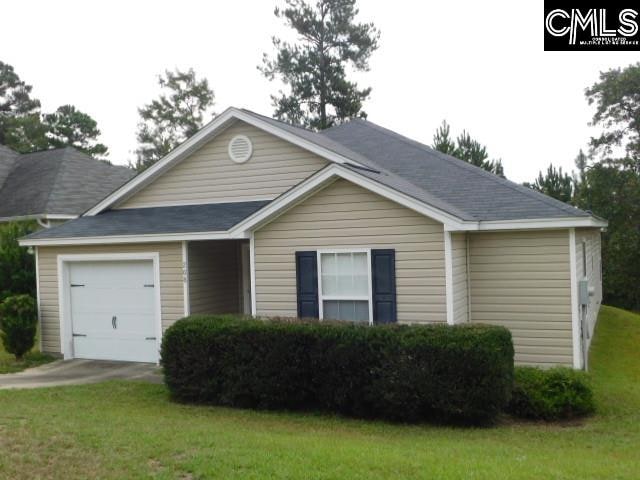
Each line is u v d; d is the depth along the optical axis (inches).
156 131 1850.4
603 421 367.6
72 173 873.5
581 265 540.7
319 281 461.1
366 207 448.5
